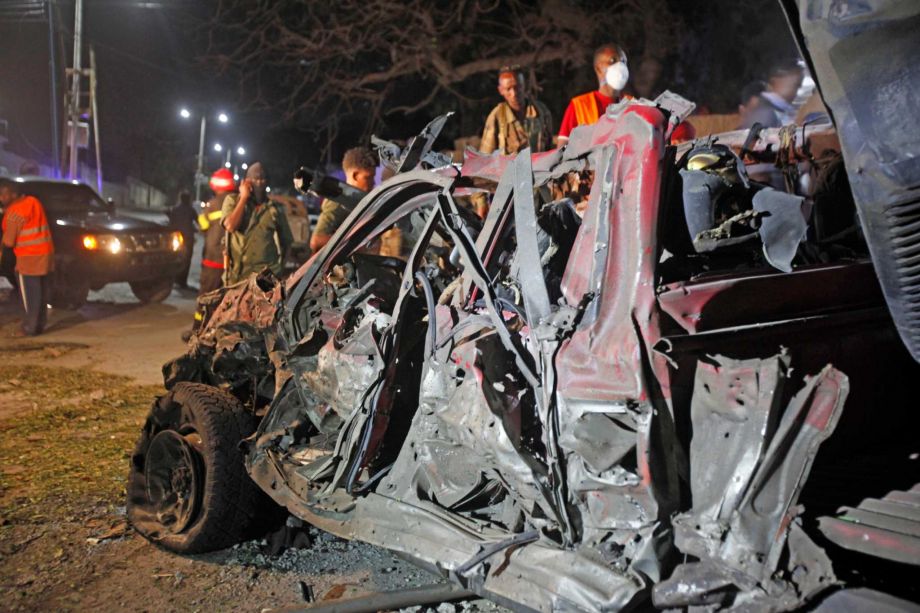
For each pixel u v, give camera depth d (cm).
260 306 419
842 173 427
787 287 289
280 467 374
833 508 238
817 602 205
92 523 449
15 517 459
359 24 1741
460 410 293
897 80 209
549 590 250
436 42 1722
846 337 290
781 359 227
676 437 240
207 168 4450
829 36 216
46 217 1080
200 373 465
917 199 216
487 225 316
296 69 1970
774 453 220
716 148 304
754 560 214
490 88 1969
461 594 342
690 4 1444
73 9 2505
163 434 427
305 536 413
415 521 302
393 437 351
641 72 1444
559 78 1803
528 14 1686
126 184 4366
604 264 266
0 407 698
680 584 221
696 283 262
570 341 264
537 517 274
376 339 335
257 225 747
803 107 730
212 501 393
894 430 320
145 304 1311
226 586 375
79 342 990
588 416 251
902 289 240
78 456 569
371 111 1866
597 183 276
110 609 357
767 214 286
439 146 2127
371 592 365
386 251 635
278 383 392
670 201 292
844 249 389
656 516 236
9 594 371
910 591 221
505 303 297
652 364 243
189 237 1477
